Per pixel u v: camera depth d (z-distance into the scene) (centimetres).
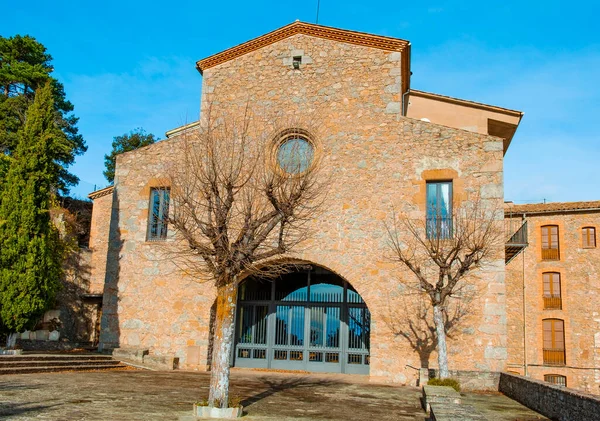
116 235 2050
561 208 3284
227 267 1088
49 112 1944
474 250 1494
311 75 1972
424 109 2192
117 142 4856
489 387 1625
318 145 1902
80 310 2638
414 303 1733
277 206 1156
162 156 2058
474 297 1686
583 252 3222
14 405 1009
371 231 1809
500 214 1722
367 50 1942
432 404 1027
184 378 1627
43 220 1864
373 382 1714
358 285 1788
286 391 1450
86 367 1714
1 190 1905
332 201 1852
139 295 1980
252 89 2019
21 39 3481
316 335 2030
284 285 2100
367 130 1881
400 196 1811
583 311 3159
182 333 1914
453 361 1667
